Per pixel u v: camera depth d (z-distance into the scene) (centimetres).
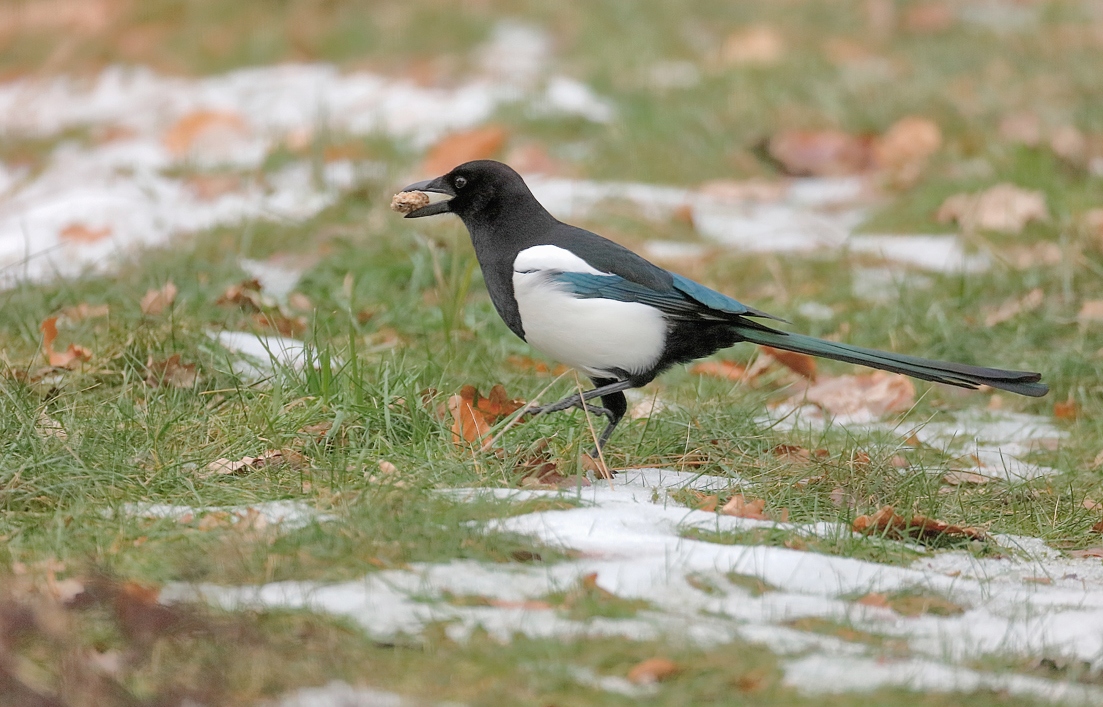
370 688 534
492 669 552
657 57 2388
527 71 2292
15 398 885
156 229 1539
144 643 558
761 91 2134
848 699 538
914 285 1427
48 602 585
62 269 1395
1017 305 1333
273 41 2473
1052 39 2430
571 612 617
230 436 866
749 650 583
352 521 707
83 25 2544
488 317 1247
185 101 2197
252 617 591
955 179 1755
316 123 1931
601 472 887
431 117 2064
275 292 1308
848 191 1842
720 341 913
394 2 2728
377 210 1552
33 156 1927
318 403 902
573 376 1065
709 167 1902
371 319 1229
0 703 509
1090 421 1110
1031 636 631
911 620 653
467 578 655
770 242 1606
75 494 766
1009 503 891
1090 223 1527
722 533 759
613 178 1845
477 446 868
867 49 2448
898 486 872
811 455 924
